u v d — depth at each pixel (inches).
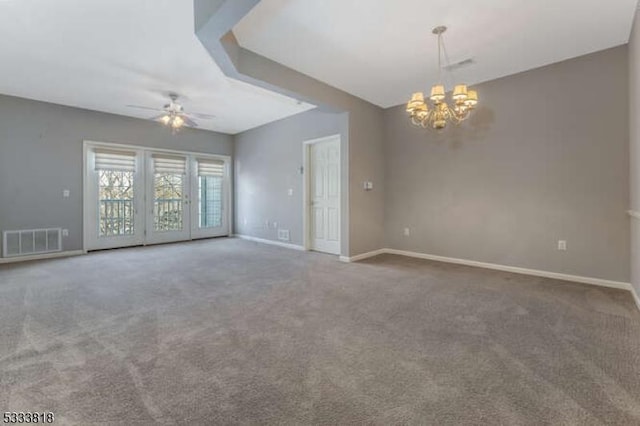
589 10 106.0
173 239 263.3
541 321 100.0
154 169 250.1
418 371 72.2
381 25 114.4
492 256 169.9
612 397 62.5
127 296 123.8
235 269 168.9
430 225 194.9
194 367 73.3
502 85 162.7
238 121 255.0
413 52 135.6
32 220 196.2
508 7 104.0
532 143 154.6
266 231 265.0
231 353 79.9
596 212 138.7
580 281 143.2
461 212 181.2
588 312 107.2
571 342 85.8
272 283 142.6
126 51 134.0
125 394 63.1
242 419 56.6
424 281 145.9
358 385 66.8
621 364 74.6
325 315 105.0
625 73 130.0
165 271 163.9
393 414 58.0
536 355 79.0
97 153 220.4
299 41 125.7
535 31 119.2
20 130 191.6
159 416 57.0
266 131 262.4
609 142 134.5
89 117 217.3
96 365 73.7
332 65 148.1
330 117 211.2
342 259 192.7
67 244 209.2
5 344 83.7
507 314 105.9
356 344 85.0
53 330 92.4
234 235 300.8
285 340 87.1
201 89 179.9
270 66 141.2
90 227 220.2
